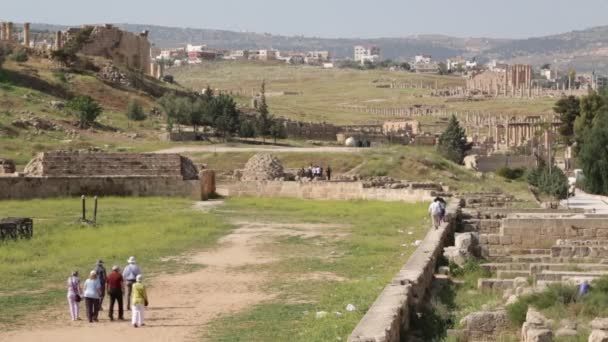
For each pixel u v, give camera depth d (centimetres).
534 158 15162
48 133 11869
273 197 8919
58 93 14288
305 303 3456
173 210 7306
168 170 9019
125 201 7975
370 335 2367
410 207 7475
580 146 14312
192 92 18875
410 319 3023
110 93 15100
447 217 5538
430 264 3859
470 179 11225
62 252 4850
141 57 19175
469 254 4453
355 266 4375
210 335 2944
